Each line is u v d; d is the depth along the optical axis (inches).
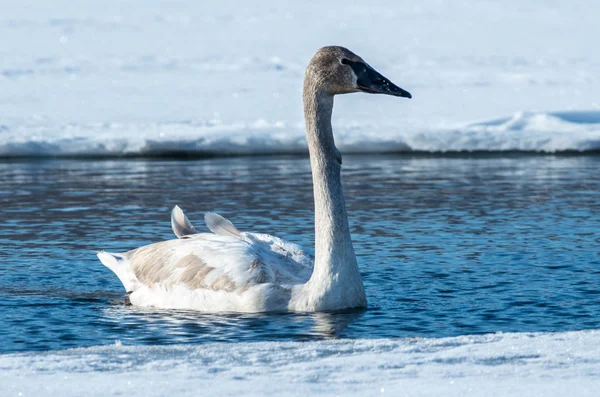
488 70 1630.2
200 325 338.0
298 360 244.4
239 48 1909.4
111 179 784.3
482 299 379.2
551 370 228.2
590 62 1715.1
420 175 808.3
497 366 232.8
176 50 1875.0
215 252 374.3
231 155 986.1
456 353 247.1
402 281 414.6
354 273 359.3
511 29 2187.5
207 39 2041.1
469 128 1044.5
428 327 335.0
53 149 963.3
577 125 1059.9
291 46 1946.4
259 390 214.8
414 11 2514.8
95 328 337.7
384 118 1177.4
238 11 2578.7
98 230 555.5
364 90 361.1
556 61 1731.1
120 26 2223.2
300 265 378.0
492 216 595.5
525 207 630.5
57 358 247.8
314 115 362.3
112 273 446.6
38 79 1496.1
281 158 955.3
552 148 981.8
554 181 758.5
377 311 357.4
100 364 241.0
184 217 410.9
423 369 231.6
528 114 1097.4
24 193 703.1
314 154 360.8
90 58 1740.9
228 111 1224.8
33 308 371.9
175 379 225.1
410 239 519.2
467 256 470.3
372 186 738.8
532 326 337.4
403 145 997.8
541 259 461.1
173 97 1342.3
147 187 733.3
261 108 1251.2
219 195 688.4
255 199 668.7
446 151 996.6
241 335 321.4
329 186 357.4
